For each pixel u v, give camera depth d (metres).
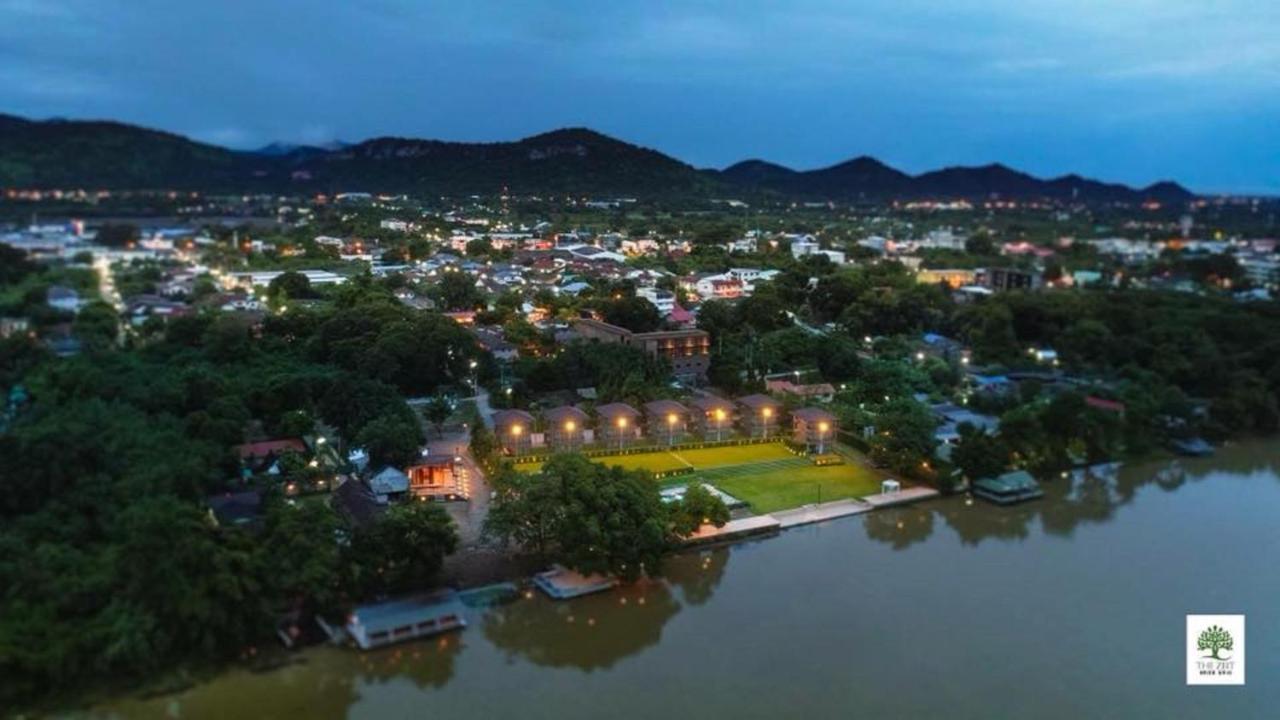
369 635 101.88
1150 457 190.88
